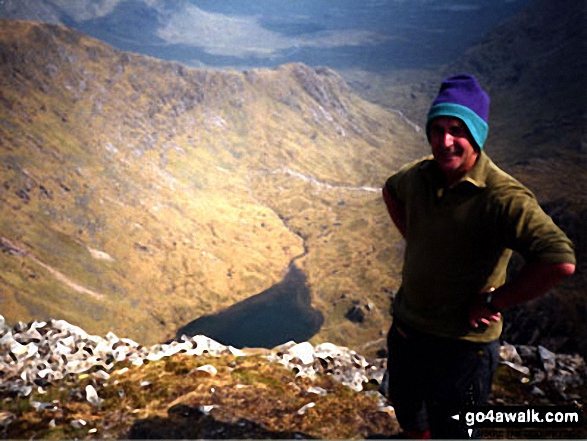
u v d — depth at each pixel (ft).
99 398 10.41
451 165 5.58
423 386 6.44
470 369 6.07
